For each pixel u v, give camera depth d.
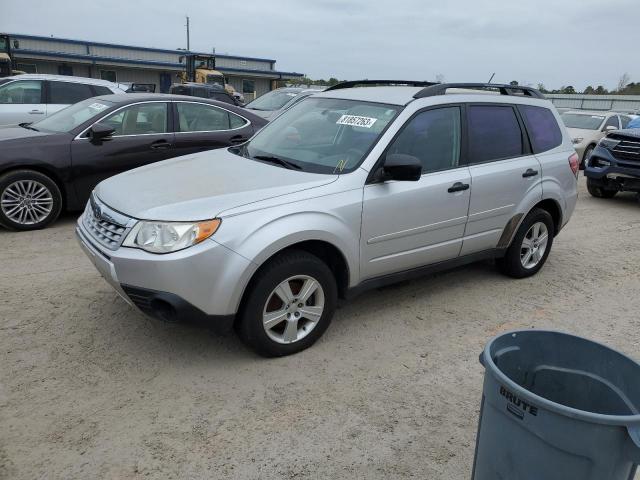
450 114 4.62
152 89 26.73
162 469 2.72
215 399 3.30
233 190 3.64
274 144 4.62
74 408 3.14
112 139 6.81
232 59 54.91
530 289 5.38
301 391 3.43
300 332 3.86
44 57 43.84
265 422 3.12
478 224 4.81
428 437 3.09
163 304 3.36
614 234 7.84
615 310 5.02
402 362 3.86
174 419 3.10
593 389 2.17
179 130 7.34
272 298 3.64
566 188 5.63
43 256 5.54
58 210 6.55
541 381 2.25
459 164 4.64
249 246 3.38
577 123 15.11
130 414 3.12
